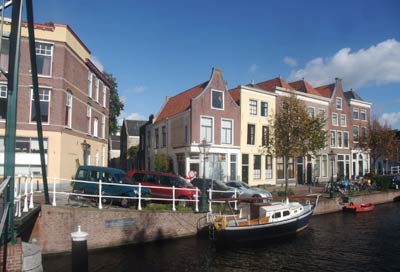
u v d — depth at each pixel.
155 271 10.90
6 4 7.58
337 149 38.31
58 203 14.45
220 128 27.91
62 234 12.06
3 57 19.20
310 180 34.53
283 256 12.92
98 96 27.58
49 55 20.33
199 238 14.85
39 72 20.03
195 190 16.19
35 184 19.41
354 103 41.75
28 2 8.50
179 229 14.73
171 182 17.58
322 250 13.80
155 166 27.73
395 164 45.34
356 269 11.55
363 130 42.28
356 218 21.34
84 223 12.45
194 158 26.92
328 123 37.34
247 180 29.17
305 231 17.23
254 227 14.41
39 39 19.97
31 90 19.75
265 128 30.62
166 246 13.54
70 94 21.66
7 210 7.16
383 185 30.62
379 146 36.75
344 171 38.88
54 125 19.98
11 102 7.87
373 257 12.88
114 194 15.22
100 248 12.73
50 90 20.05
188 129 27.02
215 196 18.88
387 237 16.05
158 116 34.19
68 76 21.23
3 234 7.47
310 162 34.75
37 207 11.46
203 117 27.22
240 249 13.75
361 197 26.39
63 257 11.74
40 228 11.77
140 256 12.25
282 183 31.55
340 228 18.17
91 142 25.66
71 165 21.70
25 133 19.42
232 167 28.47
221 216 14.76
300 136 24.17
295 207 16.81
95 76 26.88
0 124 19.16
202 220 15.33
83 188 15.79
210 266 11.57
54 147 19.89
